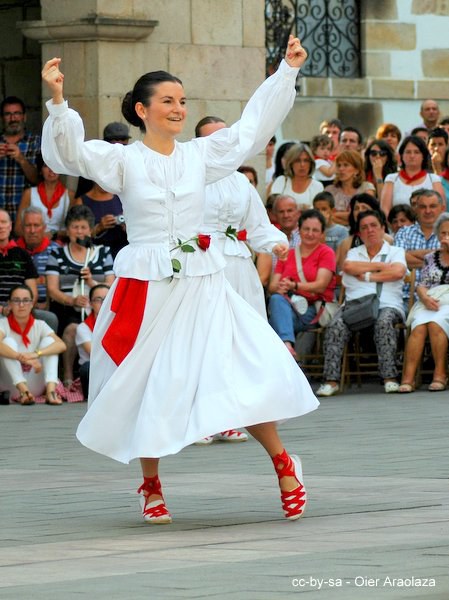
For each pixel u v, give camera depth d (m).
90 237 22.06
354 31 35.41
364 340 22.62
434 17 36.16
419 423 17.75
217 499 12.53
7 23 27.77
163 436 11.25
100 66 24.62
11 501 12.61
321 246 22.19
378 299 21.88
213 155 11.95
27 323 20.88
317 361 23.17
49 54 25.12
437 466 14.12
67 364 21.69
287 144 25.41
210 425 11.12
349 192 24.98
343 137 28.20
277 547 10.19
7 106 24.50
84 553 10.18
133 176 11.66
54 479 13.90
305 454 15.21
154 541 10.66
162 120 11.70
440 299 21.69
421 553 9.63
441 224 21.81
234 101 26.17
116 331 11.57
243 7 26.16
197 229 11.81
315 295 22.02
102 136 24.69
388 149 25.91
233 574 9.11
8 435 17.33
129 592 8.62
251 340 11.50
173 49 25.41
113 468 14.63
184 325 11.56
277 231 14.66
